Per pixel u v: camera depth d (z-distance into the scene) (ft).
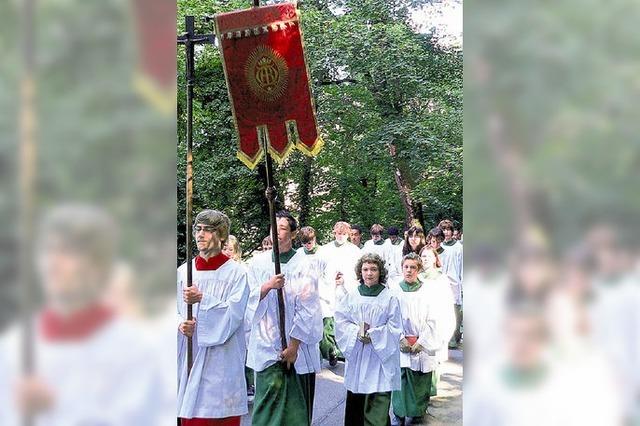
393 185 55.88
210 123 42.57
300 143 15.14
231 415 13.89
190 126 14.16
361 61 47.34
